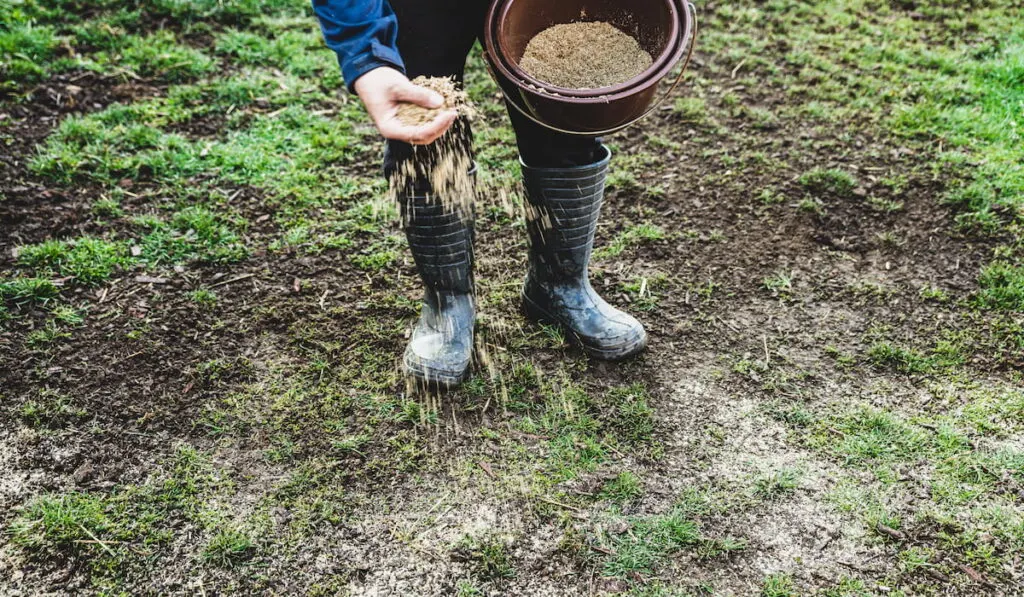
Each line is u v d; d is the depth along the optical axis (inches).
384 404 91.7
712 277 112.5
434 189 85.1
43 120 139.9
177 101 147.6
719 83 158.6
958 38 174.1
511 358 97.7
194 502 80.8
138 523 78.7
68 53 157.8
